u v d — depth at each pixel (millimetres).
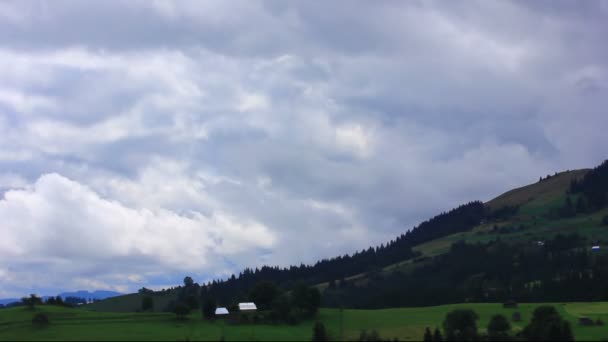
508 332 162250
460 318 161625
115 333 167750
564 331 141750
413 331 173625
